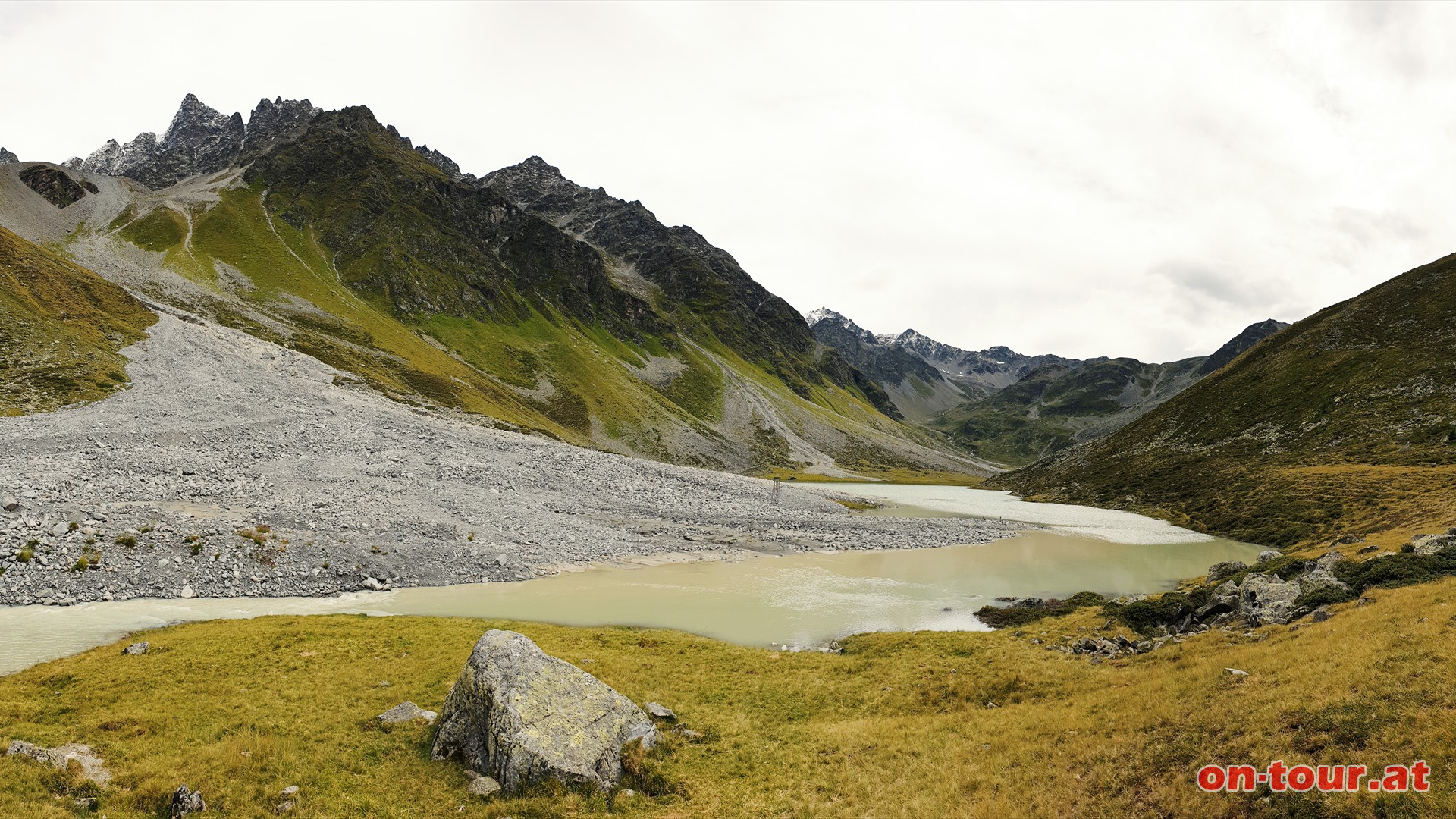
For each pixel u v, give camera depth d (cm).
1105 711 2306
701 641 3809
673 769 2236
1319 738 1653
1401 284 13875
